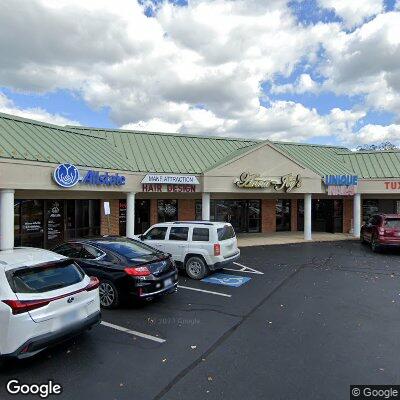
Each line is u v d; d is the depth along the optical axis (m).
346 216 24.53
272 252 16.66
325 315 7.93
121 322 7.48
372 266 13.44
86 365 5.61
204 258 11.25
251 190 19.36
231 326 7.27
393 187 21.55
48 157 13.45
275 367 5.54
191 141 23.06
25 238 15.70
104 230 19.00
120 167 16.41
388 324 7.37
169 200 21.25
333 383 5.07
